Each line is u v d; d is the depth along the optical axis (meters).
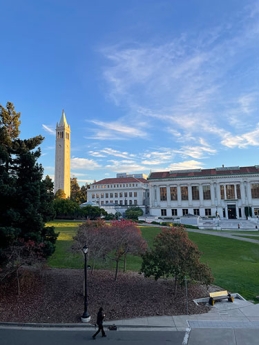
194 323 14.90
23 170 20.88
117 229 22.69
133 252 22.11
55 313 16.06
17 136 23.08
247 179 90.31
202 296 18.81
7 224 19.09
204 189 94.50
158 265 18.33
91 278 22.12
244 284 21.28
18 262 18.53
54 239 22.75
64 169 135.62
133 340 12.91
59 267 25.48
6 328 14.38
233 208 91.06
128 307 16.86
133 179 129.62
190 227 63.12
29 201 19.55
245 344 12.44
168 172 103.44
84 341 12.82
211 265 28.12
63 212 78.94
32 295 18.53
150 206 99.44
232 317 15.73
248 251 36.09
